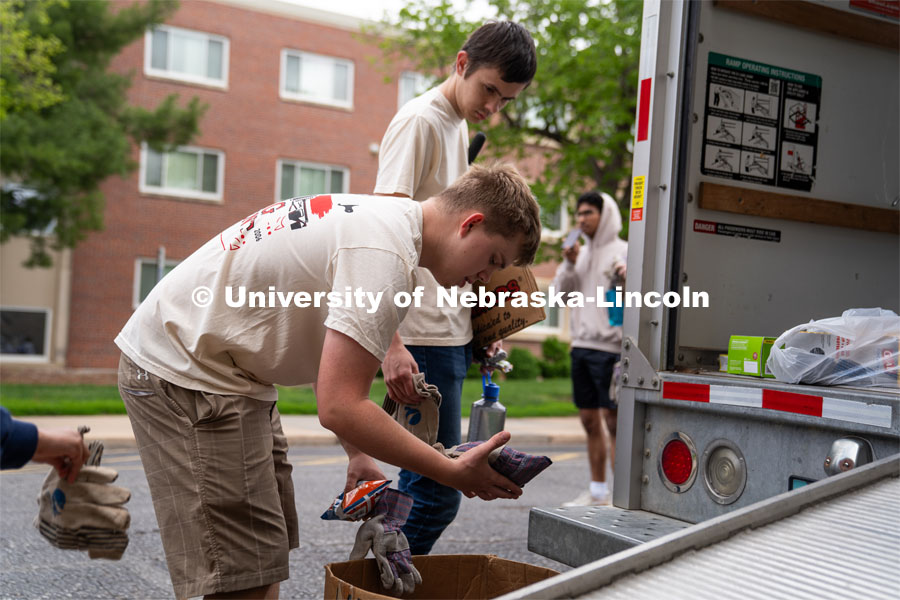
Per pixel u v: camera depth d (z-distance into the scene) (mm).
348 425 1848
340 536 4629
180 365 2051
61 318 18000
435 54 16469
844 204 2982
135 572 3768
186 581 2021
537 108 16250
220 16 19719
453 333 2805
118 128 15156
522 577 2078
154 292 2154
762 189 2830
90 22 14812
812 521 1671
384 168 2834
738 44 2777
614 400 5230
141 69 19031
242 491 2043
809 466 2125
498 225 1999
